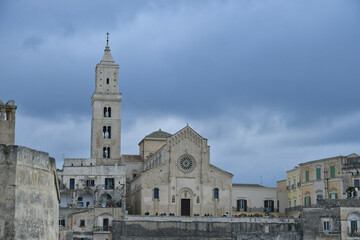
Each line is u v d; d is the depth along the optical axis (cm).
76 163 13300
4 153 4288
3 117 5562
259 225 11762
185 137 13075
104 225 11362
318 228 11325
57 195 5716
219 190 13038
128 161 14975
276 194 14588
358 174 12381
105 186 13112
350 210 11100
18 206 4241
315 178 13300
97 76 14475
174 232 11388
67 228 11156
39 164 4600
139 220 11275
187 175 12912
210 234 11556
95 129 14175
